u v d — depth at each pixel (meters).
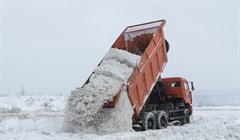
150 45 14.31
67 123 12.62
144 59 13.80
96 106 11.82
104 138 10.56
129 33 16.34
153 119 14.39
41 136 11.16
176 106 17.84
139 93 13.26
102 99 11.86
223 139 10.32
